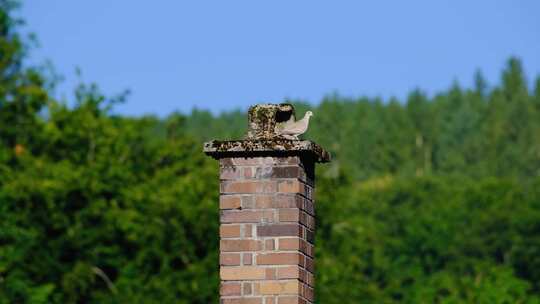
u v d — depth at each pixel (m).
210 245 91.50
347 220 107.62
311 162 20.64
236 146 20.00
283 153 20.00
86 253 87.19
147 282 89.25
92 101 100.62
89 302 88.62
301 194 20.05
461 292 163.88
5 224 78.06
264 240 19.84
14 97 98.00
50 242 85.75
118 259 88.75
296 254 19.77
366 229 112.31
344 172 108.25
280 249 19.81
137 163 102.88
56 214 86.25
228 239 19.92
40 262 84.56
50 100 99.00
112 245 90.38
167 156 105.31
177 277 88.19
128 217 88.88
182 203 91.25
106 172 92.75
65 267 85.88
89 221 89.19
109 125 98.75
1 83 99.00
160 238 89.62
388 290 188.12
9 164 93.69
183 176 100.62
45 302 80.25
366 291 107.12
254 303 19.73
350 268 104.12
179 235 89.62
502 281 158.12
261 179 20.00
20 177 86.94
